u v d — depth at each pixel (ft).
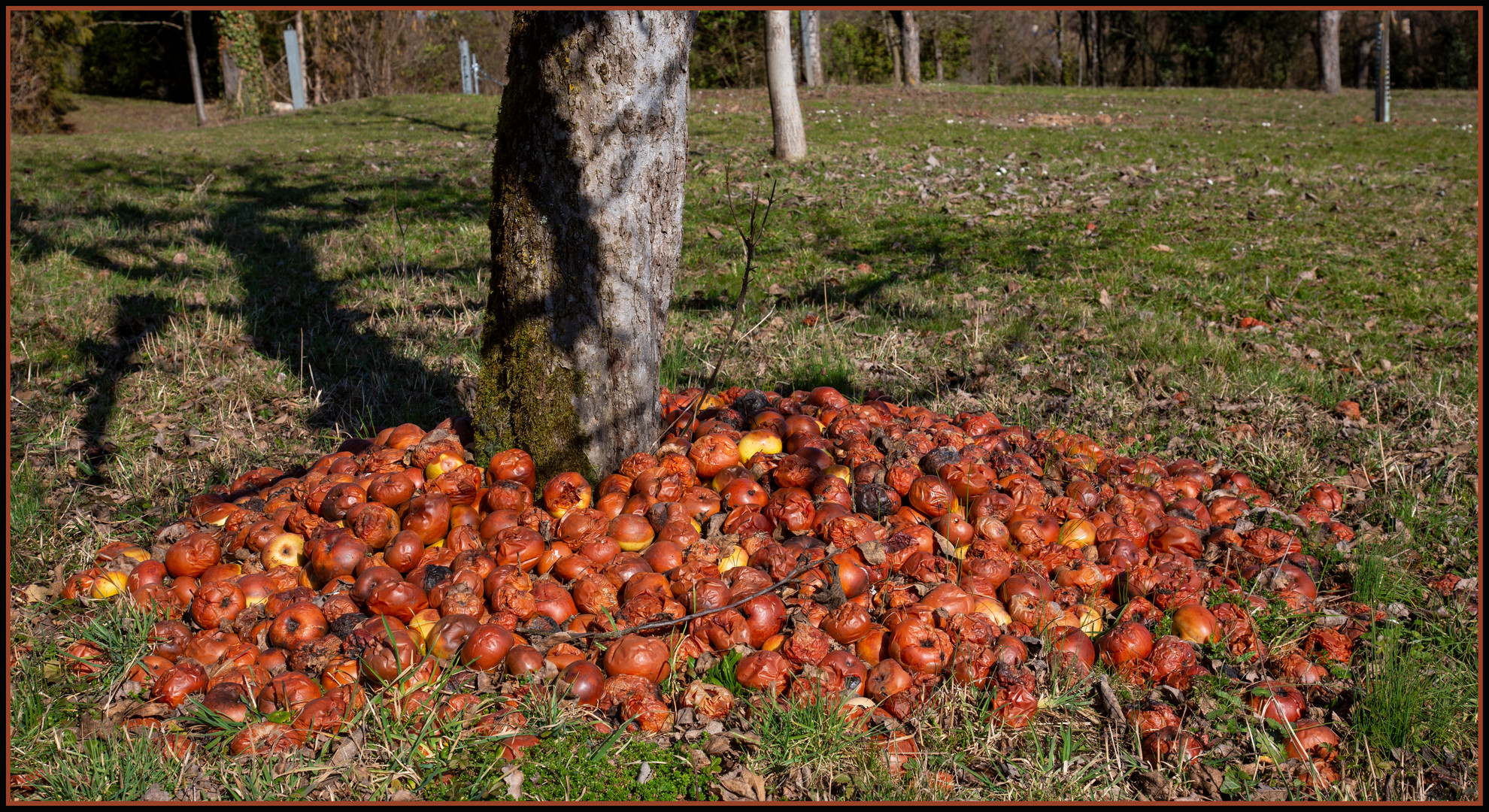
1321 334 22.58
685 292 25.61
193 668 9.75
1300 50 153.48
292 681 9.30
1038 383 19.83
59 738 8.90
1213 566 12.11
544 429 12.68
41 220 29.50
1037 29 180.75
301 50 111.45
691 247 29.84
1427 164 47.09
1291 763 9.04
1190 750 9.11
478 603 10.44
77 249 26.66
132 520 13.91
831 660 9.73
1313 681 10.18
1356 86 149.48
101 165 42.45
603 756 8.80
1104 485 13.44
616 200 12.07
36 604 11.32
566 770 8.67
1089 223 32.81
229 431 17.12
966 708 9.46
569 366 12.55
